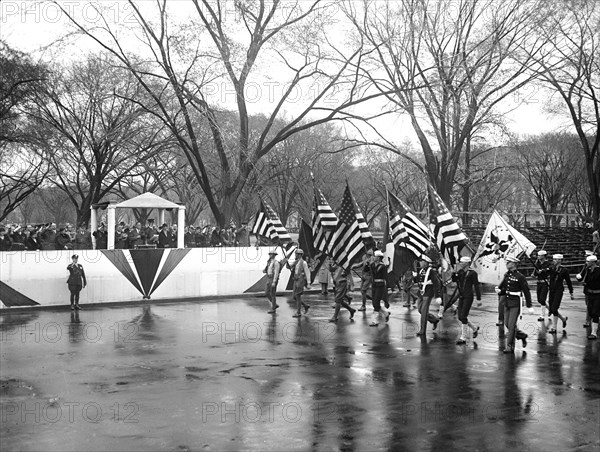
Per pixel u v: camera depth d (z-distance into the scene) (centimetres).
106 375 1211
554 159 5709
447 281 2136
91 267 2330
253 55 3434
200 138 4219
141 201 2623
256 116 5303
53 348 1488
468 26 3797
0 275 2183
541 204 5606
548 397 1054
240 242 3188
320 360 1359
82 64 4228
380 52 3728
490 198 5672
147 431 869
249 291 2652
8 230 2575
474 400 1034
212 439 837
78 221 3928
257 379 1180
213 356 1399
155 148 4416
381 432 868
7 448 798
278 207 5291
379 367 1290
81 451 788
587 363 1334
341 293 1956
